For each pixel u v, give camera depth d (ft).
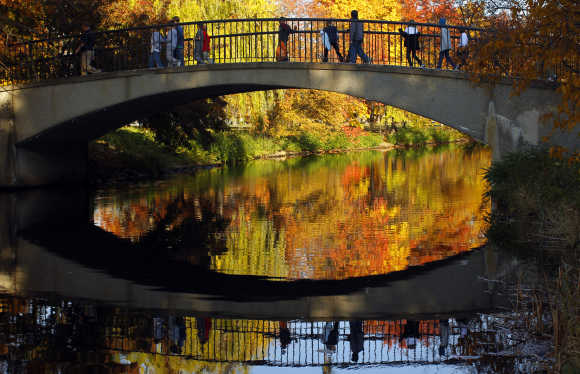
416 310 25.88
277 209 56.75
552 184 42.70
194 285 30.09
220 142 121.70
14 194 66.18
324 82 60.59
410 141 190.90
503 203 48.06
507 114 55.47
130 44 79.61
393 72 58.65
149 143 107.34
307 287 29.86
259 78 62.18
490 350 20.86
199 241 41.22
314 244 40.09
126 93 65.92
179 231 45.14
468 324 23.82
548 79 53.67
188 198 64.80
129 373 18.88
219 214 53.62
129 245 39.86
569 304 19.84
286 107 152.35
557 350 19.02
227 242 40.88
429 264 34.17
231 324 24.22
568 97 35.24
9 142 70.08
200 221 49.80
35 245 39.86
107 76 66.23
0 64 70.64
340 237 42.47
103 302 26.99
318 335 23.04
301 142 157.99
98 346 21.39
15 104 69.87
